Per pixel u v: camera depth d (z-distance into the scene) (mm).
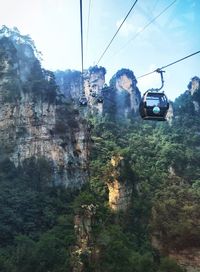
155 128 134500
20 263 41781
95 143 92625
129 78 144875
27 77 77750
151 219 71188
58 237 48625
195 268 68375
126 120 134125
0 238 48281
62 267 41656
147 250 59875
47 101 75375
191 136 127312
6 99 71312
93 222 48938
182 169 107312
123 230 62188
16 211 54656
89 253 44062
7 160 66500
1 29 86062
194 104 145125
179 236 73562
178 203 86500
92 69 141250
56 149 73125
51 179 69625
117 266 43750
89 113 121562
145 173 95312
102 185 72875
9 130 69938
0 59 74938
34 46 88000
